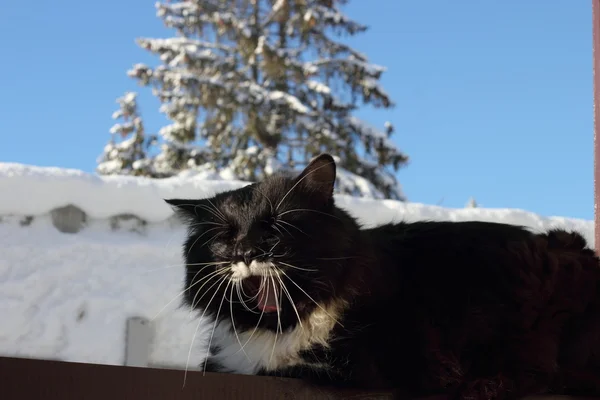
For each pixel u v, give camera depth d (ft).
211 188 3.79
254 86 14.55
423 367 2.51
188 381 2.08
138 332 3.63
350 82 15.24
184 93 15.15
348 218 2.75
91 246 3.63
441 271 2.68
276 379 2.22
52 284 3.55
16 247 3.52
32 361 1.93
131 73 15.38
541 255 2.72
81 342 3.54
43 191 3.58
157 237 3.77
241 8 15.87
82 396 1.96
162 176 14.48
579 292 2.69
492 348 2.59
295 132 14.71
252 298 2.53
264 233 2.53
